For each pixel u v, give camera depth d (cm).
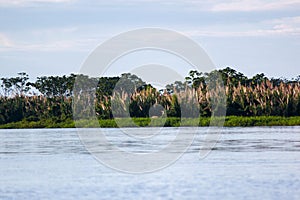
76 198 2358
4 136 5903
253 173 2878
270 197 2322
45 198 2369
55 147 4403
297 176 2773
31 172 3031
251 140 4725
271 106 7294
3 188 2581
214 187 2539
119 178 2806
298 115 7281
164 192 2448
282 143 4403
